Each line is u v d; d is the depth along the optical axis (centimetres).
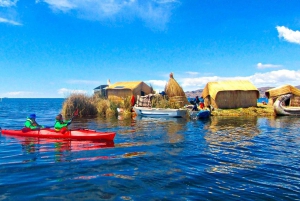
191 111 2317
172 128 1697
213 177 705
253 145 1142
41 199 559
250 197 573
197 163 843
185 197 571
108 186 634
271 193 596
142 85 3375
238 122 2075
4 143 1138
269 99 3275
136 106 2730
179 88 2950
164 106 2573
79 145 1105
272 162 859
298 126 1825
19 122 2103
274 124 1945
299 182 669
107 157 908
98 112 2748
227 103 2853
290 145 1146
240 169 779
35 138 1257
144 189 617
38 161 852
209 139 1284
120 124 1923
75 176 704
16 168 771
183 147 1087
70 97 2647
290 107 2686
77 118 2403
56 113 3294
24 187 624
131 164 824
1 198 561
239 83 2984
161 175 718
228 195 584
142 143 1166
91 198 565
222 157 923
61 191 602
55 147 1066
